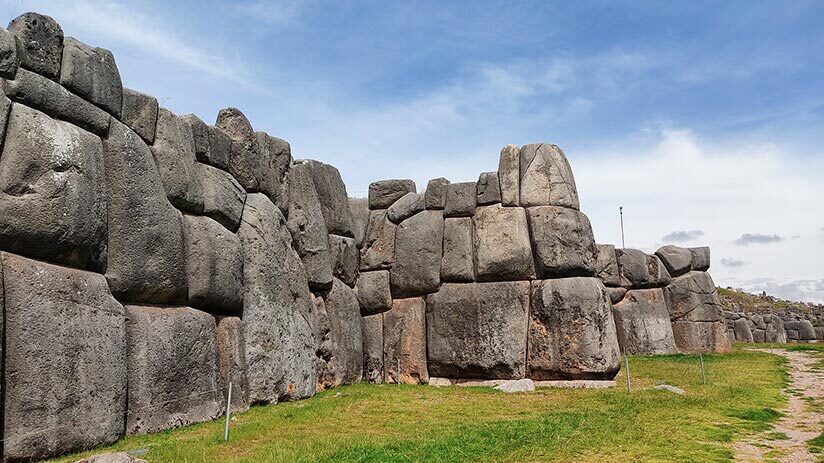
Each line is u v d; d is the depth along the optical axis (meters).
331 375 15.87
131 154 10.22
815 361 20.66
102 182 9.56
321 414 11.64
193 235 11.62
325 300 16.20
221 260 12.06
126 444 8.99
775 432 10.30
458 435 9.59
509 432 9.73
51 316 8.34
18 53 8.54
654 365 18.92
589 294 15.54
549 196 16.36
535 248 16.11
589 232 16.39
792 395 14.23
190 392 10.78
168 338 10.41
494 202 16.84
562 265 15.80
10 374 7.79
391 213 18.06
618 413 11.33
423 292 17.25
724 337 25.03
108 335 9.22
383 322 17.59
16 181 8.26
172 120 11.55
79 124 9.41
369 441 9.20
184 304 11.30
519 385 14.83
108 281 9.68
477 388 15.13
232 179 13.10
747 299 51.62
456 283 16.89
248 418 11.25
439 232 17.30
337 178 17.34
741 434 10.06
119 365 9.36
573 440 9.26
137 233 10.13
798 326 34.72
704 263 25.44
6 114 8.27
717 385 15.08
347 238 17.50
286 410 12.12
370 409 12.27
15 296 7.99
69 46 9.41
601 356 15.23
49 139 8.67
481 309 16.27
